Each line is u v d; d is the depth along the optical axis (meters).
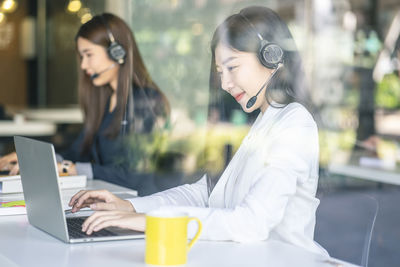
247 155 1.63
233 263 1.16
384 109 4.16
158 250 1.12
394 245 3.12
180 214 1.17
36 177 1.38
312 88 4.16
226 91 1.81
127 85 2.94
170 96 5.16
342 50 4.57
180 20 5.44
